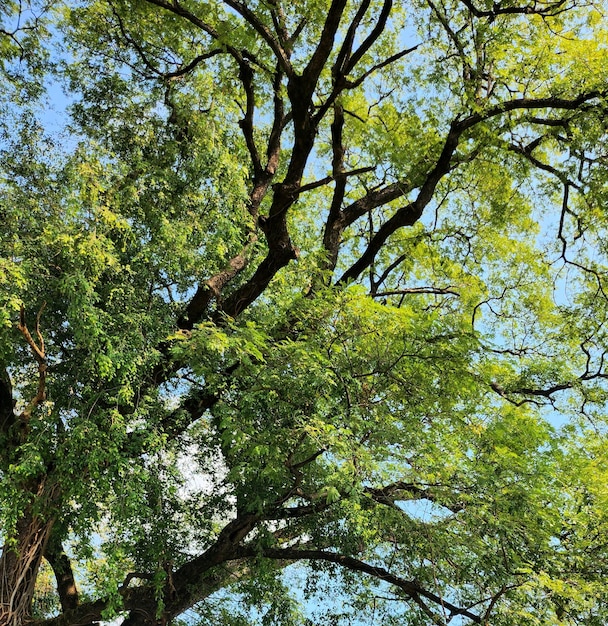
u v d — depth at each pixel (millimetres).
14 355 9367
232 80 13836
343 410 8289
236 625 11016
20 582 8992
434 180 12930
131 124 10672
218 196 10344
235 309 11039
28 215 8617
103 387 8922
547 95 12719
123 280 9188
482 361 10664
